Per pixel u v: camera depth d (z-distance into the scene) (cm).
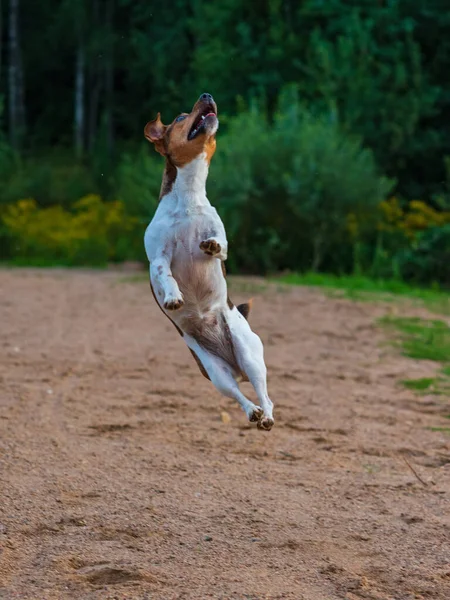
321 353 1170
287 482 664
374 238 2223
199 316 570
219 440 773
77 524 568
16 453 705
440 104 2678
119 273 2112
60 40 3844
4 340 1192
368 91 2508
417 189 2611
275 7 2781
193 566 512
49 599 466
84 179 3028
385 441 786
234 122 2277
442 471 704
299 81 2733
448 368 1095
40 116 4069
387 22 2675
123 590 476
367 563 522
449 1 2688
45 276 1978
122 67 3881
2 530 553
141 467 686
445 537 562
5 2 4097
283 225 2142
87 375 1008
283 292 1725
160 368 1055
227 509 600
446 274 2100
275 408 891
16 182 2797
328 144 2130
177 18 3644
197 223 554
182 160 555
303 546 543
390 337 1285
